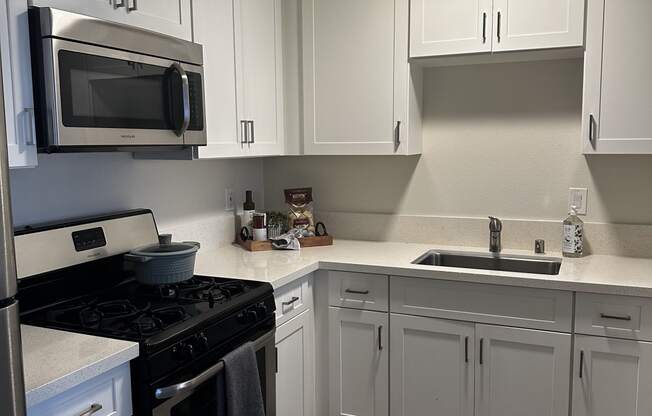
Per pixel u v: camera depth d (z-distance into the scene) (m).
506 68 2.78
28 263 1.84
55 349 1.50
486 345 2.36
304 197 3.04
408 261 2.57
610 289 2.12
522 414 2.34
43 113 1.61
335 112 2.82
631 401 2.16
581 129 2.56
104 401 1.47
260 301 2.07
